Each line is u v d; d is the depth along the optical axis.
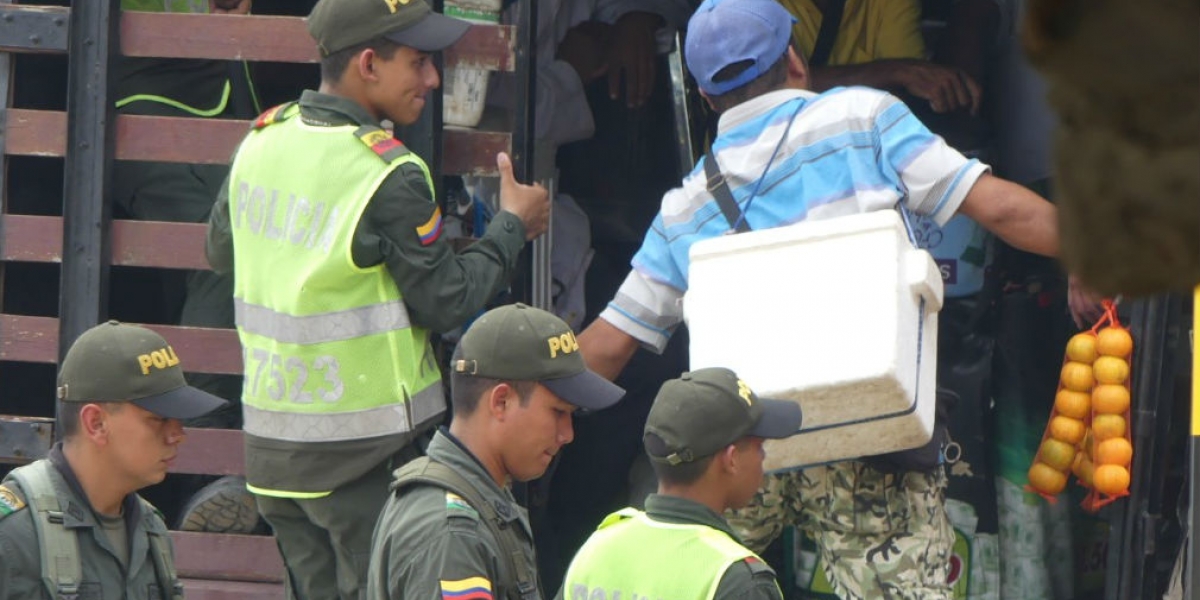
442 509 9.68
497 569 9.69
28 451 14.34
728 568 9.61
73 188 14.05
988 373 15.95
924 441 11.94
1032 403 16.20
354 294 12.16
